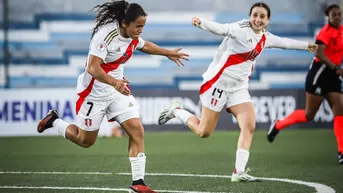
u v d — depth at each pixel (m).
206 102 24.66
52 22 56.66
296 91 48.28
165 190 22.25
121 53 20.39
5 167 29.12
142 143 20.91
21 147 38.44
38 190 22.36
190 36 57.03
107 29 20.05
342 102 30.50
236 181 24.00
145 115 47.28
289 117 33.31
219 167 28.73
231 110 24.50
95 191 22.06
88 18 56.94
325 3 57.72
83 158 32.59
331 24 30.23
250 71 24.38
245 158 23.92
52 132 46.31
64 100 45.75
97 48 19.89
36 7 56.56
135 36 20.11
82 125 21.59
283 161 30.97
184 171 27.36
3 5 55.25
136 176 20.73
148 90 47.44
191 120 25.69
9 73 55.97
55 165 29.77
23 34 56.41
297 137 43.22
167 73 56.47
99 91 20.95
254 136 43.84
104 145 39.25
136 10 19.81
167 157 32.78
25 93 45.94
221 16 57.50
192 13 57.31
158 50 22.47
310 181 24.25
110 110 21.16
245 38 23.48
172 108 26.53
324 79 30.69
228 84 24.22
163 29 57.03
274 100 48.09
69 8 56.94
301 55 57.09
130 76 56.28
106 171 27.41
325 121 48.75
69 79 56.62
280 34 57.88
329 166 29.05
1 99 45.88
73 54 56.66
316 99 31.31
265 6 23.42
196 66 56.66
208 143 39.78
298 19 57.94
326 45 30.12
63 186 23.23
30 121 45.94
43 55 56.47
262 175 26.06
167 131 47.44
